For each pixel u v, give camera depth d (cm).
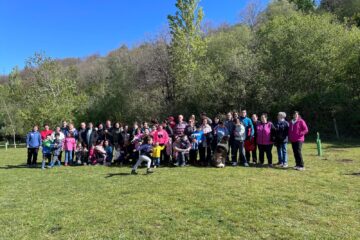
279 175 991
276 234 537
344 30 3070
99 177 1070
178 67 3259
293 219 603
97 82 5075
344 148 1675
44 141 1358
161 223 602
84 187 920
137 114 3659
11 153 2289
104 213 670
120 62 4475
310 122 2691
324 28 2820
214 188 845
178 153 1239
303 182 888
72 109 3259
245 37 3891
